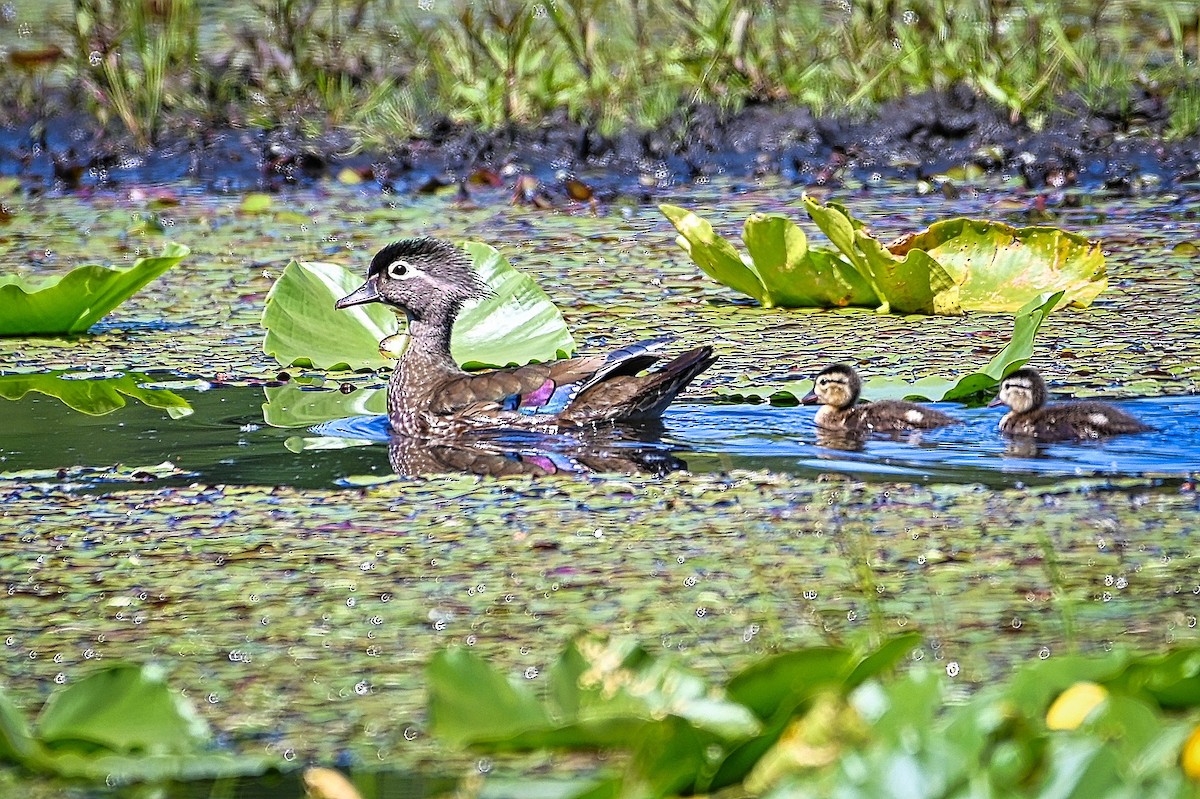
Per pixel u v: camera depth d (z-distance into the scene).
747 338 16.33
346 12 30.92
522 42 26.27
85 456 12.73
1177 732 6.25
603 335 16.44
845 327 16.73
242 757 7.53
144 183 24.72
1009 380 13.22
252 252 20.42
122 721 7.41
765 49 27.72
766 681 7.05
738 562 10.09
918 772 5.66
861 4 26.98
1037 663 7.00
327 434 13.50
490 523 10.96
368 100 26.48
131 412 14.08
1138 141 24.72
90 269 16.48
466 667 7.40
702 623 9.09
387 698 8.20
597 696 7.32
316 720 7.98
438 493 11.72
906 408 13.30
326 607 9.44
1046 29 27.19
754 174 24.97
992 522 10.79
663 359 14.44
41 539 10.69
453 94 26.80
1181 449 12.46
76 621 9.29
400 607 9.41
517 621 9.16
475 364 15.34
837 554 10.20
